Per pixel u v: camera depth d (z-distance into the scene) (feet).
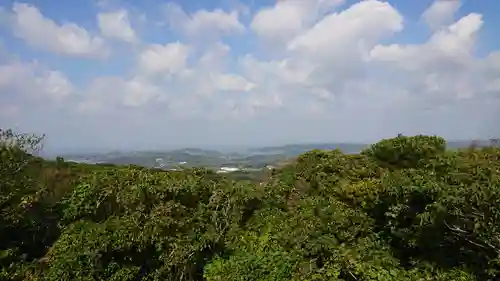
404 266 31.14
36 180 41.39
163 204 35.81
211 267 32.35
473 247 29.86
